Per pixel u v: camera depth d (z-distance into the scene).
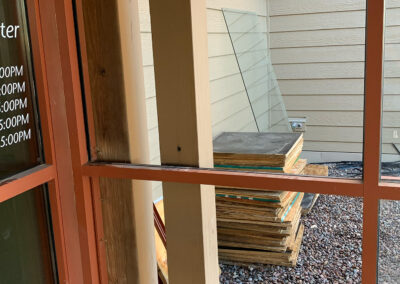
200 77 1.20
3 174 1.05
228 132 1.42
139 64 1.32
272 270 1.36
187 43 1.16
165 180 1.14
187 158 1.20
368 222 0.95
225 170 1.11
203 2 1.21
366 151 0.92
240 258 1.44
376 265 0.97
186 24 1.15
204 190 1.23
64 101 1.17
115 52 1.24
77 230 1.24
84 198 1.21
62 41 1.14
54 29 1.13
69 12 1.14
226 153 1.18
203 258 1.25
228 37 1.57
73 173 1.21
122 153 1.28
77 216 1.24
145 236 1.42
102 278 1.28
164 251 1.59
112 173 1.18
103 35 1.21
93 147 1.23
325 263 1.31
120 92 1.27
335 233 1.35
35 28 1.10
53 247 1.20
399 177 0.94
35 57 1.11
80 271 1.26
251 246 1.41
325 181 0.97
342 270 1.30
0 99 1.03
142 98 1.34
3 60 1.04
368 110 0.90
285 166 1.10
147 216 1.42
